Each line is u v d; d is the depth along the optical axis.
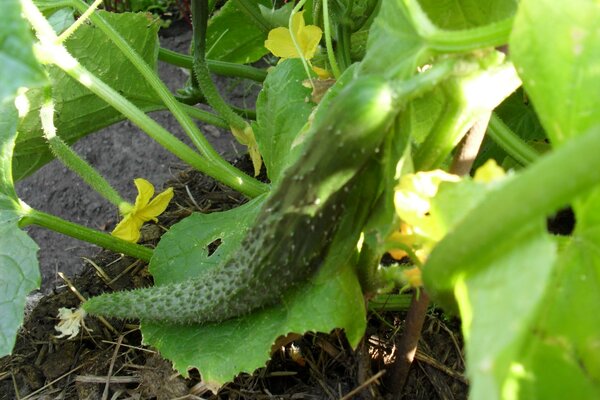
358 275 0.33
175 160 0.76
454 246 0.22
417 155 0.30
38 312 0.48
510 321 0.19
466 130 0.30
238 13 0.61
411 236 0.28
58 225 0.41
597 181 0.18
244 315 0.35
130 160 0.76
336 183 0.28
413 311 0.35
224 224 0.42
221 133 0.77
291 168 0.29
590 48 0.22
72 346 0.45
